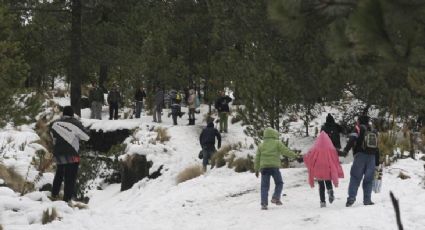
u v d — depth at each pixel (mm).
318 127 20656
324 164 9688
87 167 16109
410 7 3199
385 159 13789
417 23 3260
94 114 25328
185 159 19094
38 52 22656
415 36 3281
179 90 30938
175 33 29562
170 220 9883
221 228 8758
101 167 20344
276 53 16531
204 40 29938
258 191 12695
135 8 25297
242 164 16344
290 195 11555
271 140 10484
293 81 15516
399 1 3186
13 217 8156
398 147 14805
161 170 17953
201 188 13969
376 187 10734
